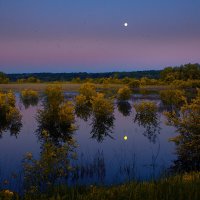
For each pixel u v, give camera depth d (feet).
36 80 456.86
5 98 141.59
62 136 96.78
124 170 58.44
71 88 308.81
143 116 132.46
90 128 109.70
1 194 24.73
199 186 23.22
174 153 68.39
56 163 40.91
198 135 59.82
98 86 329.11
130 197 21.74
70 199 24.44
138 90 288.71
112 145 82.79
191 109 63.00
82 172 54.85
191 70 375.04
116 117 134.10
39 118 118.11
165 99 180.65
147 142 85.76
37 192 33.53
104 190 25.23
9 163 64.23
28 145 83.82
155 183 25.31
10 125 115.34
